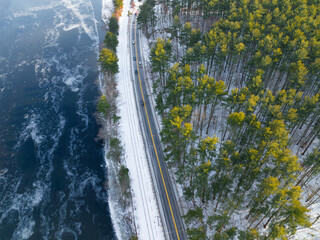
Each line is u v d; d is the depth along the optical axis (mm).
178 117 46156
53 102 77188
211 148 41844
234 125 48500
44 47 104375
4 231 47875
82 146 63625
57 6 141500
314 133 54000
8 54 100375
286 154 39562
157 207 48281
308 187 48594
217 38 68938
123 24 119125
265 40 62781
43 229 47938
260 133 46969
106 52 73312
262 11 80438
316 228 42500
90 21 124438
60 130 68125
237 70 78375
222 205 46688
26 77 87875
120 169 54875
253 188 48469
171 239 43344
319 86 56500
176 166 54906
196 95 54312
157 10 123375
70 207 51062
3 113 73688
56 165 59344
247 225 43688
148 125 66438
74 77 87375
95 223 48094
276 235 34938
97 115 72062
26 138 66000
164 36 102875
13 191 54438
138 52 97438
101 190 53844
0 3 145000
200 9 102500
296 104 53406
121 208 49438
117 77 84438
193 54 66312
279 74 71562
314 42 61156
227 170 44531
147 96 75938
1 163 60031
